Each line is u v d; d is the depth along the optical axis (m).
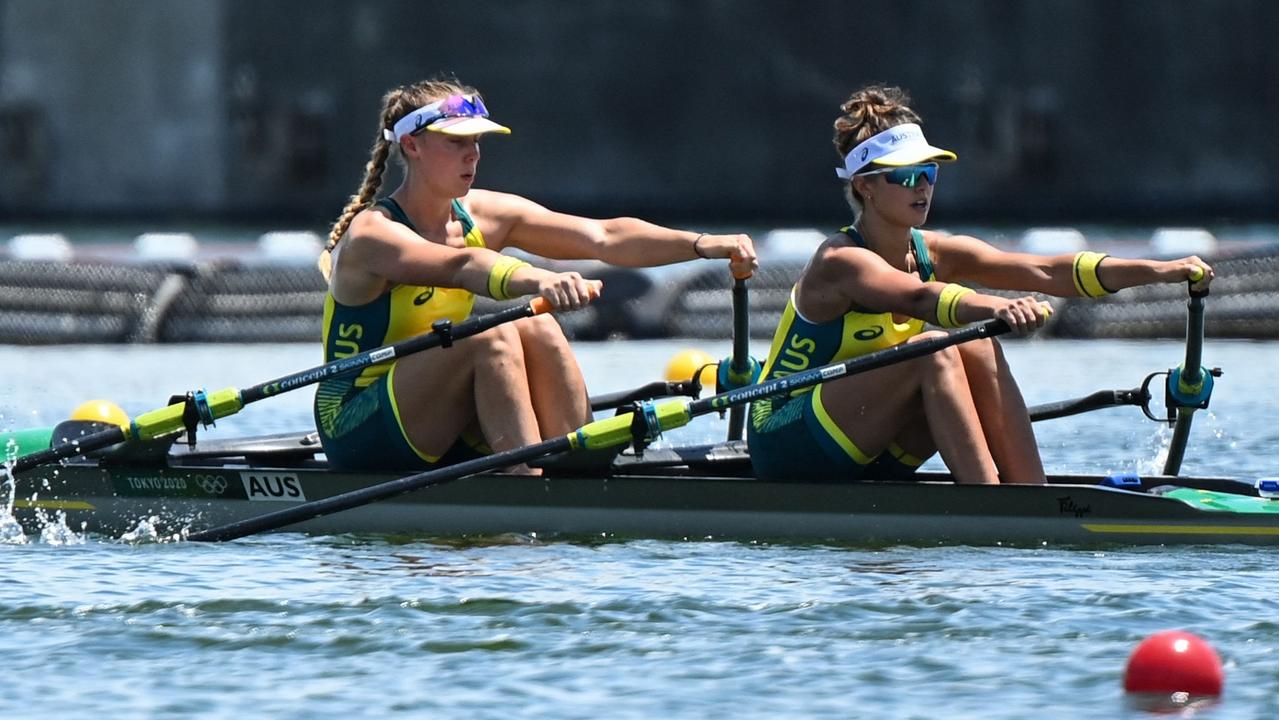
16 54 132.88
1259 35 124.06
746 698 17.72
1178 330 65.38
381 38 131.62
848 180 26.31
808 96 129.75
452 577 23.38
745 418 30.44
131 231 124.69
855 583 22.66
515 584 22.84
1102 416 43.06
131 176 133.38
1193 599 21.41
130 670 19.00
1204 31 124.88
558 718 17.14
